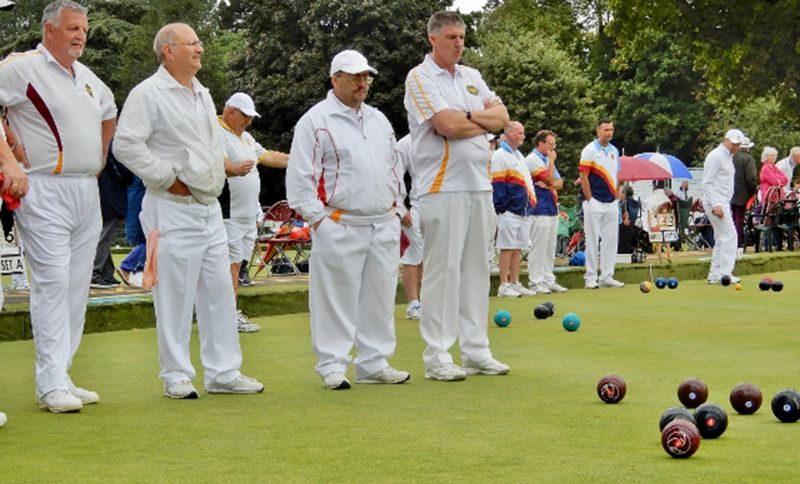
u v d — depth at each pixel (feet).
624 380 23.48
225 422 19.81
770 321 37.14
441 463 16.14
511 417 19.97
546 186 50.31
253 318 40.16
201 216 23.31
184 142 23.08
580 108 149.18
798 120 94.99
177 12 161.99
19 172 20.06
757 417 19.57
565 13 105.40
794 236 80.12
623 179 87.81
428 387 24.04
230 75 147.02
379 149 24.98
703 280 58.95
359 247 24.59
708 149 176.76
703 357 28.22
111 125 23.29
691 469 15.53
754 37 88.43
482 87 25.93
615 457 16.40
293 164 24.49
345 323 24.58
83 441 18.12
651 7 93.09
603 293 49.88
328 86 138.51
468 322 25.88
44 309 21.52
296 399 22.53
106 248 43.98
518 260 49.01
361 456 16.69
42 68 21.65
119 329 36.58
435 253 25.38
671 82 190.80
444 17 25.11
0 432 19.01
